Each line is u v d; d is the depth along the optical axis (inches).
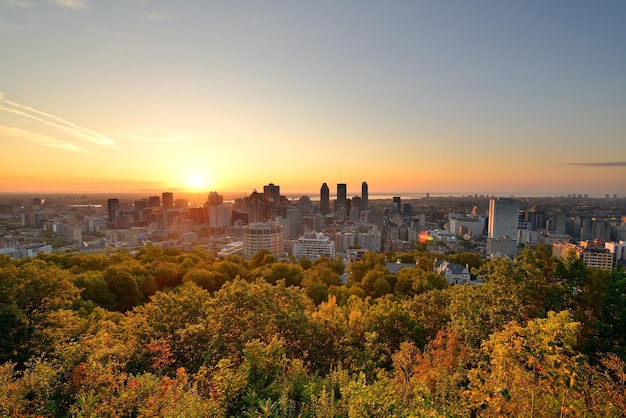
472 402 443.8
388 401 434.3
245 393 593.9
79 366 572.7
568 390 357.4
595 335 840.9
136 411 534.9
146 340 904.3
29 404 501.7
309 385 618.2
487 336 939.3
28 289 1116.5
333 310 1568.7
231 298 1000.2
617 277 850.8
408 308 1485.0
